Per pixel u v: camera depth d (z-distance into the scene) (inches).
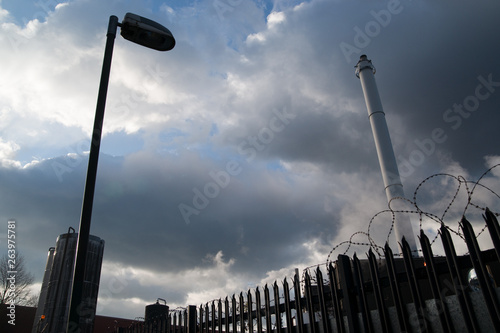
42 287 825.5
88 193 195.3
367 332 194.4
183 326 360.5
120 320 1082.1
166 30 256.7
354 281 217.6
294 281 236.7
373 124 1258.6
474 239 157.8
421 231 178.5
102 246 831.1
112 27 242.1
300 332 226.2
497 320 144.3
